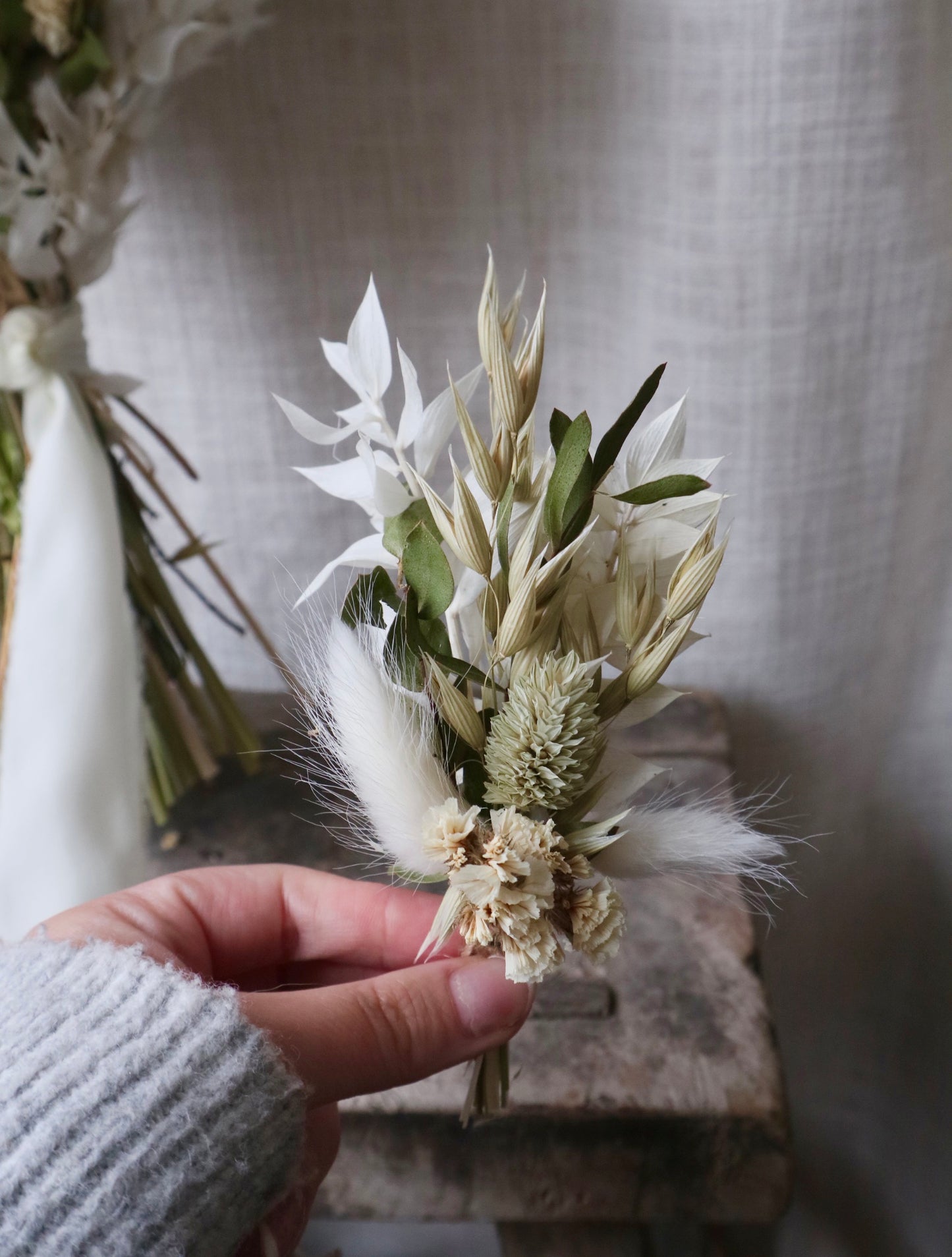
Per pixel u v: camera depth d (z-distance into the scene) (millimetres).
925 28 248
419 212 294
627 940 263
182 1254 142
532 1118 222
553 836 144
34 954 170
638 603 151
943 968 402
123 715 250
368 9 267
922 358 291
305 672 173
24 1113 145
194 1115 148
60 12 203
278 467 333
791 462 305
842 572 325
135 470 338
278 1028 163
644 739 325
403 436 165
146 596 286
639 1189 229
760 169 265
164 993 161
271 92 278
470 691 174
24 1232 136
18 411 249
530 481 153
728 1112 220
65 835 243
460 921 153
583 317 308
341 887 215
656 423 157
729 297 283
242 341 314
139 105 234
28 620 242
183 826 297
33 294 244
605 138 278
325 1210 238
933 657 351
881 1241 461
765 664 343
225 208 294
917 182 267
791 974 409
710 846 161
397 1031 169
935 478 315
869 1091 438
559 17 265
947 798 377
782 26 247
